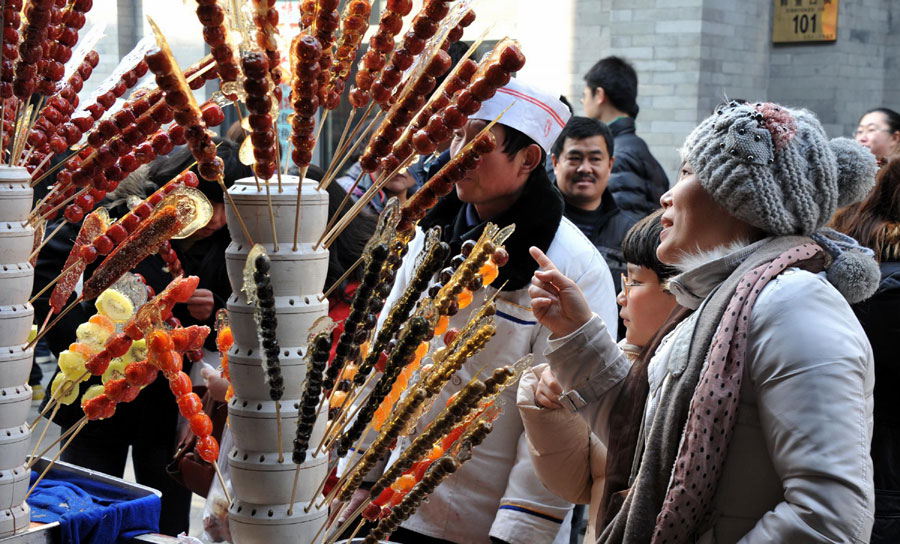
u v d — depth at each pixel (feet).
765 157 4.80
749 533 4.42
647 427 5.07
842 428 4.30
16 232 4.37
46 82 4.42
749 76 25.03
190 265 8.52
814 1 25.36
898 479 7.97
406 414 3.89
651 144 23.62
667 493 4.61
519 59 3.68
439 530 6.81
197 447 4.04
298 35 3.59
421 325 3.63
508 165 6.61
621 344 6.78
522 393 6.19
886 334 7.91
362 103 3.96
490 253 3.92
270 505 3.97
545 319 5.70
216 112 3.87
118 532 5.37
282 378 3.72
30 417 13.94
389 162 3.98
